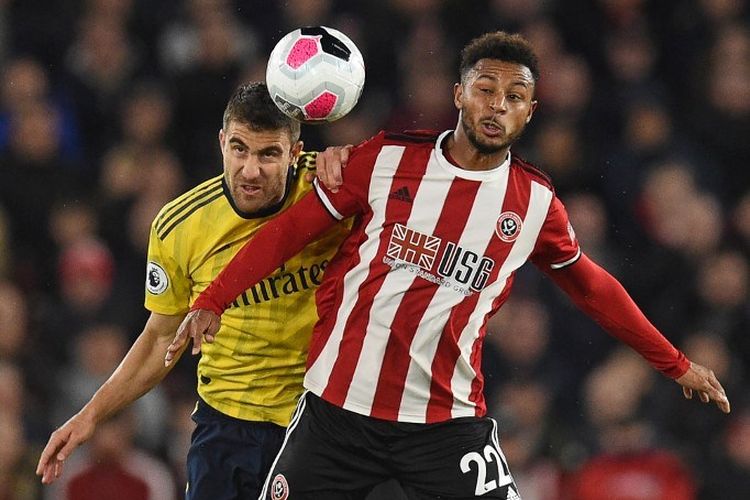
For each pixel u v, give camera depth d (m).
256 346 20.28
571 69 43.19
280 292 20.03
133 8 43.50
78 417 20.42
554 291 37.12
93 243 38.56
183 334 18.39
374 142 19.02
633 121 42.59
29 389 35.19
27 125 40.09
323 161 19.03
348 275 18.95
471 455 19.12
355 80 19.03
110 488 32.28
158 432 34.09
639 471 33.00
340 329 18.98
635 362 35.22
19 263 38.84
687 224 39.84
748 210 40.75
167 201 39.38
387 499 19.16
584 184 41.34
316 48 18.88
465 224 18.69
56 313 36.59
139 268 38.38
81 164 41.03
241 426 20.61
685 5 46.09
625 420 33.59
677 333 38.56
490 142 18.38
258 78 41.78
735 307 38.38
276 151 19.16
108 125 41.81
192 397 34.94
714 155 43.47
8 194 39.56
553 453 33.47
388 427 18.92
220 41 41.81
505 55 18.44
